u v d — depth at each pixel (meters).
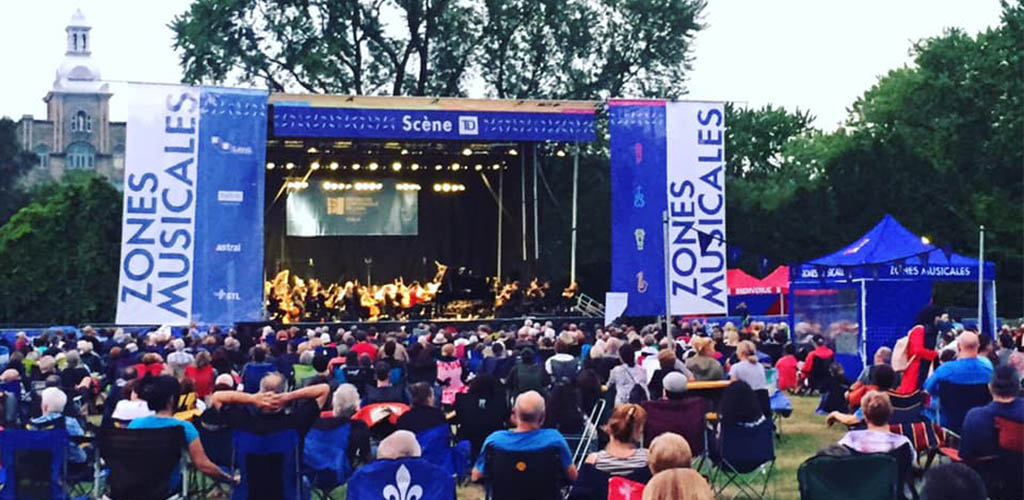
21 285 39.62
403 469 7.56
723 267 31.27
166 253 27.84
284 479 9.45
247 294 28.36
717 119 31.45
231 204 28.30
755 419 11.18
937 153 52.62
